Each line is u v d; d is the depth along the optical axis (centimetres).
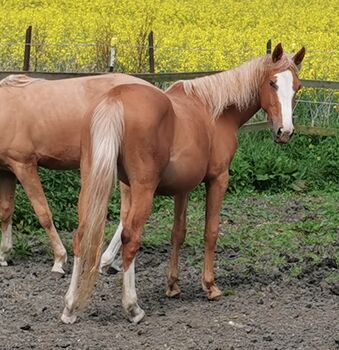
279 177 1220
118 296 712
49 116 781
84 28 1984
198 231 936
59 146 786
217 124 689
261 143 1337
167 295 710
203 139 661
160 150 619
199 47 1786
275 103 687
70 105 784
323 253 859
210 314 665
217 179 691
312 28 2339
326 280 759
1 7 2486
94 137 598
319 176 1252
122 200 784
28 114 780
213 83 692
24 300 696
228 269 795
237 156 1241
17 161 785
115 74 815
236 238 905
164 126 623
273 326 638
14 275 773
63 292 724
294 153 1330
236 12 2584
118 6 2509
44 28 1816
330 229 962
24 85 795
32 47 1484
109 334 612
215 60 1608
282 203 1134
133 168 612
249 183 1205
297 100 1455
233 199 1143
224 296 715
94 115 603
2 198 815
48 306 679
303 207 1108
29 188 789
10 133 780
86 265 598
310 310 681
